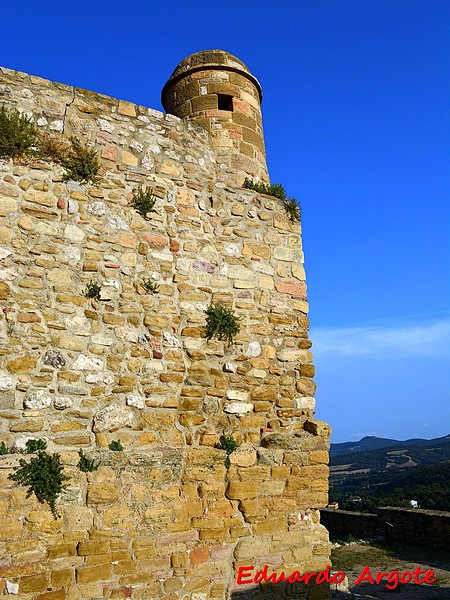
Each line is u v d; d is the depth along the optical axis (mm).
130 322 6215
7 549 4840
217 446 6391
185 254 6844
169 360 6371
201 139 7617
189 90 8570
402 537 15312
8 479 4973
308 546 6523
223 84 8516
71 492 5254
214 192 7395
